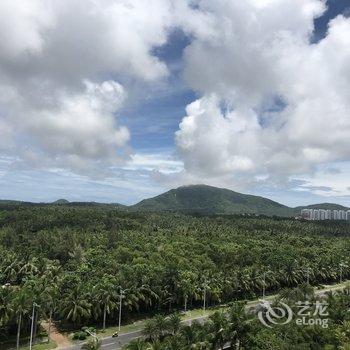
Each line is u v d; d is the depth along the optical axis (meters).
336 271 185.88
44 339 103.50
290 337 87.12
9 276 132.62
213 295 136.38
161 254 165.75
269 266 164.00
